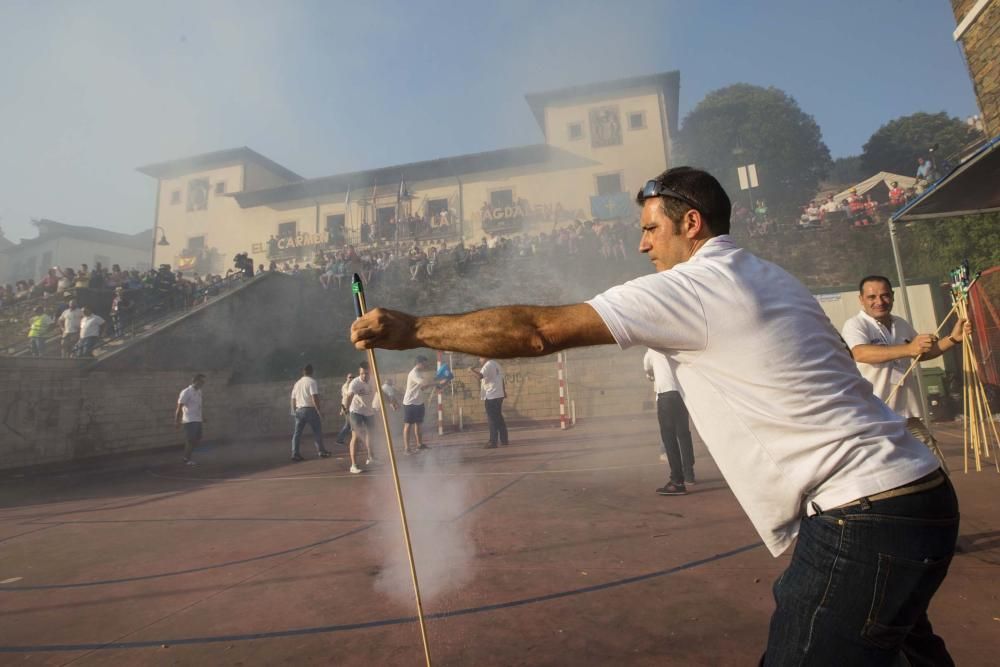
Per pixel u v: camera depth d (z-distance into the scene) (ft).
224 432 61.00
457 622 9.71
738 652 8.13
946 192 21.80
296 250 111.04
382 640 9.23
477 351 4.40
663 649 8.33
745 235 73.87
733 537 13.53
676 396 19.17
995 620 8.64
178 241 121.70
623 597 10.31
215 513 21.04
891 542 3.87
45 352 54.70
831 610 3.92
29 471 40.86
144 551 16.01
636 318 4.16
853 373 4.43
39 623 10.91
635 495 19.10
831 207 76.74
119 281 67.46
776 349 4.11
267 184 128.98
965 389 18.16
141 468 40.01
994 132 29.30
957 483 17.17
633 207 100.78
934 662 4.94
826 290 39.47
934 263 46.83
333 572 12.89
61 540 18.06
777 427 4.14
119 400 49.08
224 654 9.14
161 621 10.70
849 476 4.00
